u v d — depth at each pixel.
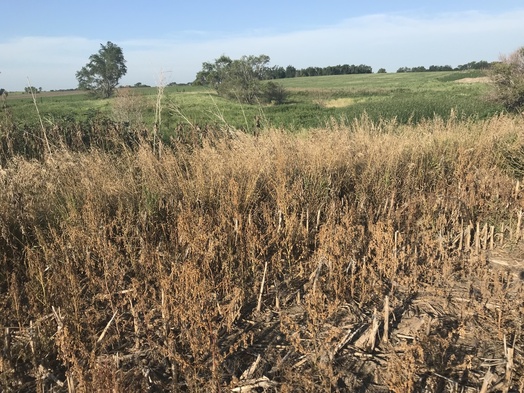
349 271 4.13
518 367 2.99
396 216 5.20
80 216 4.50
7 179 4.99
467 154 7.03
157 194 5.12
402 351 3.19
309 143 6.56
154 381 2.87
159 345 3.12
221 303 3.78
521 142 7.23
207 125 8.00
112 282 3.83
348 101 46.66
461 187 5.95
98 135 8.05
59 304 3.49
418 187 6.26
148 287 3.88
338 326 3.49
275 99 50.56
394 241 4.55
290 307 3.79
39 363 3.03
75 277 3.68
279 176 5.34
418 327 3.47
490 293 3.91
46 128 8.36
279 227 4.66
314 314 3.26
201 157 5.88
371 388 2.86
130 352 3.19
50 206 4.76
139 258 4.19
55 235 4.04
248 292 3.93
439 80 79.19
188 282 3.49
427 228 5.17
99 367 2.62
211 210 4.82
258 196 5.24
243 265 4.21
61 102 47.38
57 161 5.66
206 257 3.93
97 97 73.88
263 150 6.04
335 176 6.11
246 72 50.75
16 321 3.46
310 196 5.48
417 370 2.96
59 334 2.95
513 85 21.55
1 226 4.20
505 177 6.28
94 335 3.11
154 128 7.28
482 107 21.92
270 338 3.37
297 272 4.35
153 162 5.70
